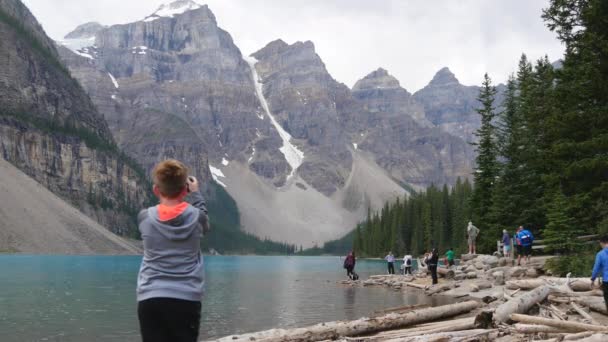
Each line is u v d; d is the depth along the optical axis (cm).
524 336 1410
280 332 1502
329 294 3450
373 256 17125
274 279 5447
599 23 3067
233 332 1848
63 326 1936
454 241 11975
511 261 3650
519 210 5256
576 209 3312
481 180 6212
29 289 3450
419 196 16725
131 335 1769
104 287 3781
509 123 5975
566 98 3209
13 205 13975
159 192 569
